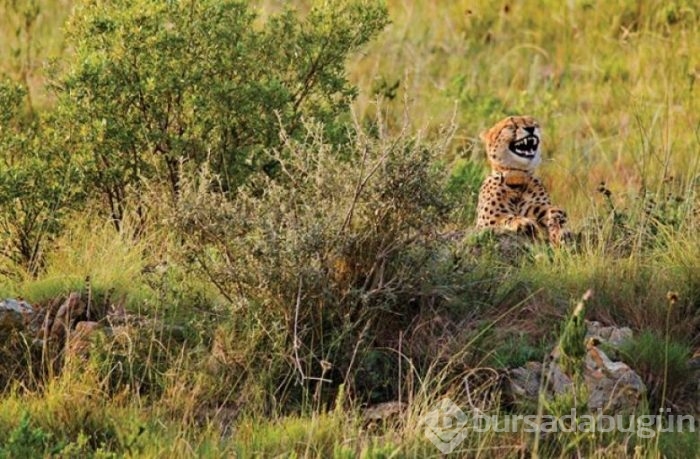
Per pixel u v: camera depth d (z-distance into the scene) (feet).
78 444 63.67
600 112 130.62
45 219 86.48
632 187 104.22
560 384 70.28
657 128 122.52
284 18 92.79
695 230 85.51
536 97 132.05
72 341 73.67
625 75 138.41
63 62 117.39
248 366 71.46
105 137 87.71
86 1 91.56
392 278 74.90
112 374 71.82
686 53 137.39
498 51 145.48
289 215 73.51
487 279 78.84
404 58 139.33
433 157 76.23
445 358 72.90
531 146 91.97
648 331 75.61
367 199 75.00
